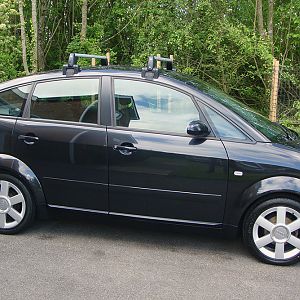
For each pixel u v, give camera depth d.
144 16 14.39
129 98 4.45
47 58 16.12
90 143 4.40
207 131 4.18
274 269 4.12
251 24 14.41
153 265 4.15
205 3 12.89
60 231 4.90
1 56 13.18
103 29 15.30
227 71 13.14
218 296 3.62
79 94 4.55
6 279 3.83
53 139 4.49
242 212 4.16
